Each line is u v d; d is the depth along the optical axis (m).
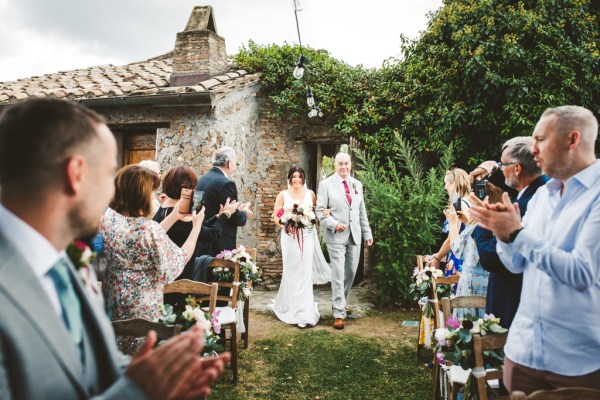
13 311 0.79
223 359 1.06
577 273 1.65
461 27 6.95
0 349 0.76
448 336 2.54
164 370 0.88
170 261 2.72
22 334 0.79
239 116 7.87
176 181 3.69
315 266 6.52
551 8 6.70
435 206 6.66
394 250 6.71
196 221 3.06
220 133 7.25
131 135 7.88
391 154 7.73
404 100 7.58
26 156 0.90
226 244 4.97
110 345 1.04
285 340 5.21
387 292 6.74
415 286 4.62
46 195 0.91
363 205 6.25
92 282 1.20
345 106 8.03
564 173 1.85
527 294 1.95
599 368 1.73
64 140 0.92
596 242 1.66
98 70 10.30
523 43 6.68
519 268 2.06
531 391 1.90
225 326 4.26
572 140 1.79
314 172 9.05
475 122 6.82
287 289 5.97
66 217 0.95
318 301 7.22
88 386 0.95
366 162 7.25
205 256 4.59
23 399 0.78
